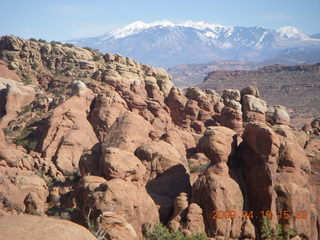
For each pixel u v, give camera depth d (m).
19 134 67.88
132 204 34.84
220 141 38.88
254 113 70.38
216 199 36.50
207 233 35.97
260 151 37.94
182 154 51.62
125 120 51.69
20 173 46.91
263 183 37.59
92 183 37.09
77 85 66.31
